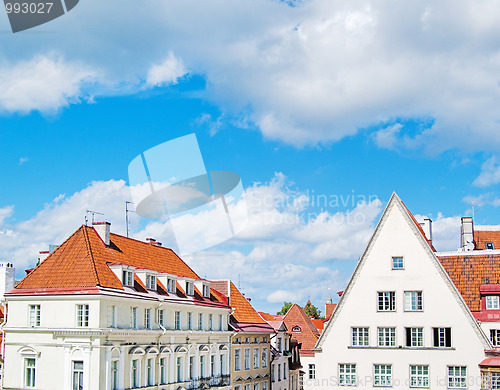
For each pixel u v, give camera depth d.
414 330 55.34
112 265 52.75
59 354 48.78
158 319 56.62
